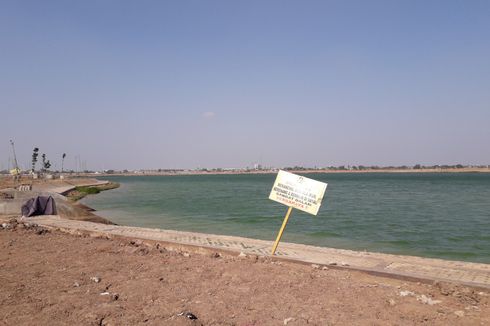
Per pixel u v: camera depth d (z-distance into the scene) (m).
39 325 5.39
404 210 35.09
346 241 19.58
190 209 37.06
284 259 9.89
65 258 9.54
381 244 18.75
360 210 35.28
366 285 7.52
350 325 5.54
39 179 97.88
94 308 6.01
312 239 20.16
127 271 8.33
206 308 6.13
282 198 10.06
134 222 27.05
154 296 6.66
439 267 9.48
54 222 18.16
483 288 7.38
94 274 8.07
